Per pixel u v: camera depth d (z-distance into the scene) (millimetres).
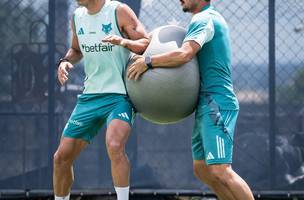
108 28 21703
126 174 21312
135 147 26609
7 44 26797
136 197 26578
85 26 21875
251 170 26516
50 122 26734
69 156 22312
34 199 26719
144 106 21547
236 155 26578
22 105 26844
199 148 22609
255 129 26500
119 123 21422
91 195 26594
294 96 26406
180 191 26516
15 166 26781
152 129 26625
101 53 21750
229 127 21625
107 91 21828
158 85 21094
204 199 26500
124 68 21938
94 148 26656
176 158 26594
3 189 26734
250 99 26484
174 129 26594
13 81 26906
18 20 26844
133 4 26625
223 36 21906
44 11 26766
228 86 21859
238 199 21578
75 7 26750
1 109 26844
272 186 26453
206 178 22906
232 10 26547
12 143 26828
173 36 21594
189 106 21781
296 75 26391
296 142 26375
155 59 21062
